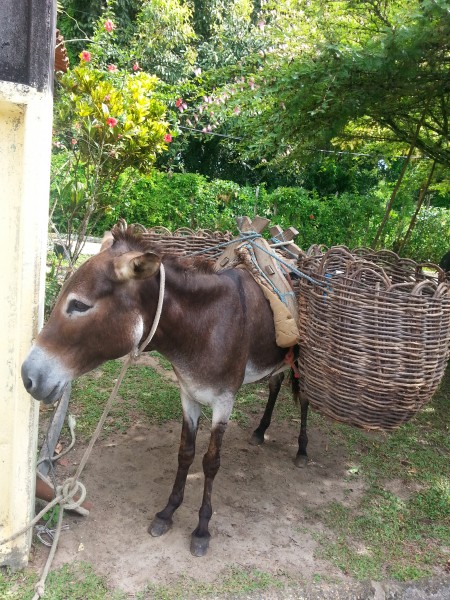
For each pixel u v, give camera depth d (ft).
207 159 50.31
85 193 15.69
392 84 16.30
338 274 8.37
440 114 22.21
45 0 6.49
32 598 7.20
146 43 39.01
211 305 8.13
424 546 9.30
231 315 8.32
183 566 8.19
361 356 7.73
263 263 9.43
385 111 20.11
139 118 14.75
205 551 8.46
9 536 7.60
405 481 11.34
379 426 8.29
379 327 7.59
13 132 6.81
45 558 8.06
